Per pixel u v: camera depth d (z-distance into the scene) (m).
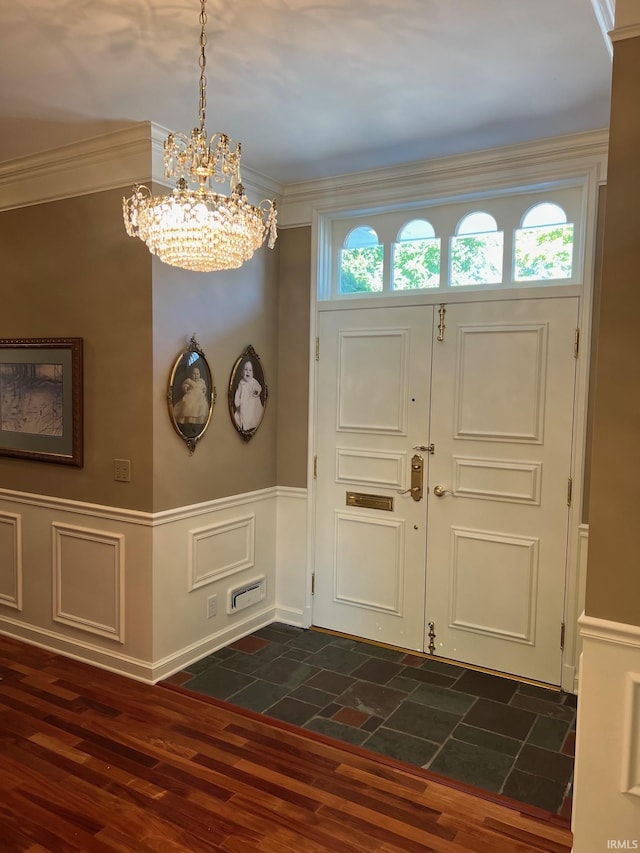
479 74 2.43
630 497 1.80
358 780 2.41
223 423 3.51
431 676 3.30
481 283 3.37
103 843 2.07
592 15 2.04
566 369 3.13
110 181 3.11
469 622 3.44
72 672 3.26
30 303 3.46
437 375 3.46
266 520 3.91
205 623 3.47
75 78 2.47
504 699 3.08
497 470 3.32
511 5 1.99
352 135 3.03
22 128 2.94
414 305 3.50
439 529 3.50
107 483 3.23
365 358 3.66
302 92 2.59
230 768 2.47
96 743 2.62
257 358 3.71
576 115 2.80
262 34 2.15
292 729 2.76
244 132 2.99
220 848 2.05
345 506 3.78
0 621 3.74
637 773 1.83
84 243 3.22
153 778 2.40
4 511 3.66
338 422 3.76
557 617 3.21
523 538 3.28
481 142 3.11
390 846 2.08
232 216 1.96
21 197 3.45
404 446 3.57
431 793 2.35
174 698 3.01
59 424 3.37
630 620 1.81
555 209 3.18
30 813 2.21
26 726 2.74
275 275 3.86
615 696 1.84
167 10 2.01
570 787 2.40
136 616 3.18
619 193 1.77
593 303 3.03
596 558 1.85
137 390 3.09
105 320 3.18
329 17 2.06
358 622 3.78
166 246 2.01
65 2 1.96
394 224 3.61
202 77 2.07
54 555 3.45
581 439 3.09
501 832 2.15
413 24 2.10
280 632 3.84
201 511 3.39
